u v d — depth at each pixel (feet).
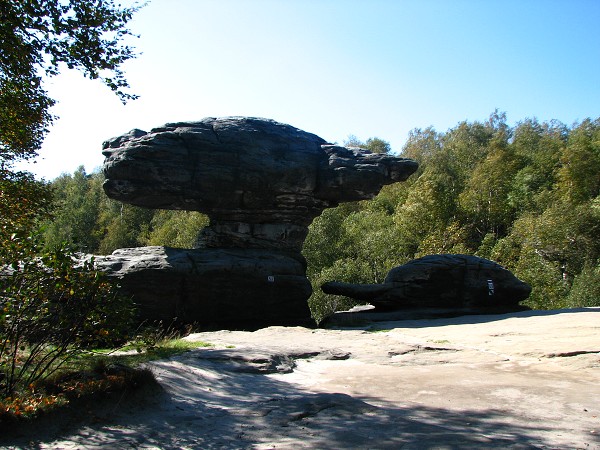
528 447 16.46
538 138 263.08
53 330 22.82
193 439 18.13
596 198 159.02
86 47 38.65
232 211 65.16
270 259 63.21
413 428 18.95
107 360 27.86
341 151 68.08
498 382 28.02
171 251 60.64
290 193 65.05
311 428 19.17
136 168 58.29
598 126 254.27
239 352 34.88
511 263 130.41
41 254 22.18
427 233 157.58
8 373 22.77
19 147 65.51
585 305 103.65
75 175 317.42
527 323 50.34
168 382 25.70
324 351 37.86
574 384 27.07
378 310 71.72
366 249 137.18
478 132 267.39
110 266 56.39
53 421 18.42
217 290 58.90
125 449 16.93
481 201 187.11
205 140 61.31
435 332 48.83
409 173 67.51
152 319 56.39
